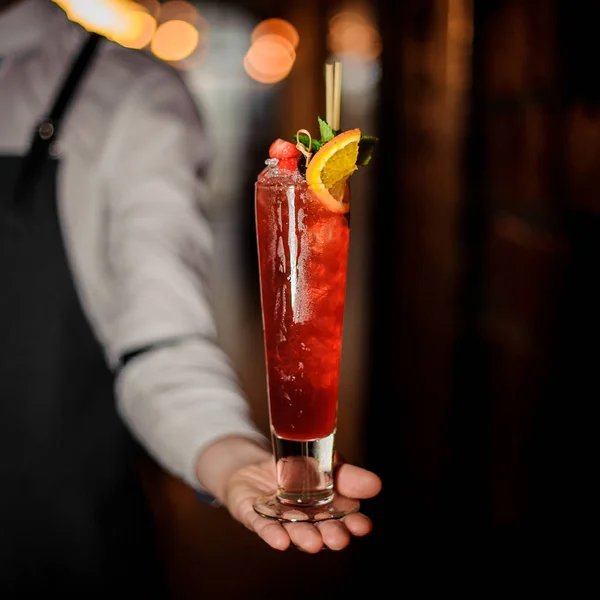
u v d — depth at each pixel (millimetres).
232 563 3141
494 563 2955
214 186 13477
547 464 2496
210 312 1379
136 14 7031
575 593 2268
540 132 2600
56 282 1484
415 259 4184
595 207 2170
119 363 1340
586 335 2215
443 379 3598
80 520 1539
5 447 1510
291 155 1087
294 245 1056
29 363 1501
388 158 4781
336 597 2936
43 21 1555
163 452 1238
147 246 1366
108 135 1465
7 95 1511
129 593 1592
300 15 12258
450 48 3402
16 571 1533
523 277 2742
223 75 15445
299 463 1063
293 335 1064
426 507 3572
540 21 2588
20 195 1466
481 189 3273
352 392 4934
